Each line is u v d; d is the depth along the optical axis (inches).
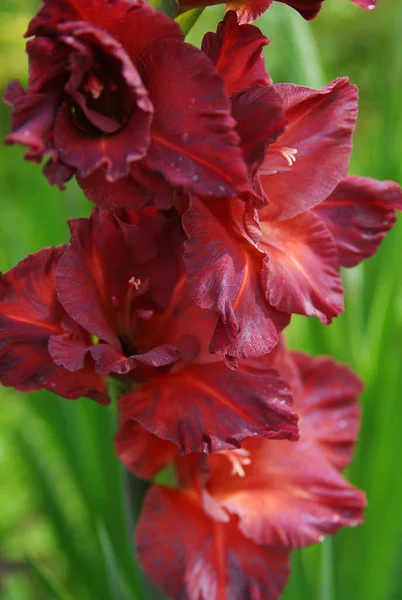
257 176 19.0
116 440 21.2
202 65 18.0
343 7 61.3
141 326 21.0
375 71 33.4
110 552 24.5
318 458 23.2
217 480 22.9
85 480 31.0
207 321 20.4
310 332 30.2
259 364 20.6
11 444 41.3
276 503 22.6
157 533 22.0
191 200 19.0
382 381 29.7
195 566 21.9
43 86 17.8
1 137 54.5
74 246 20.1
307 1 19.9
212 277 19.0
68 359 19.6
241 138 18.9
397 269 30.2
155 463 21.5
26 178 32.4
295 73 28.4
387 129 31.2
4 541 44.1
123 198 18.4
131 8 17.8
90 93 18.3
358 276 30.4
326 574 25.9
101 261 20.5
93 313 20.1
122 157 17.8
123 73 17.5
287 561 22.4
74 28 17.5
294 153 20.3
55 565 43.6
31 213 31.9
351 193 21.8
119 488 29.8
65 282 20.0
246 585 22.0
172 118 18.2
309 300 20.4
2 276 20.4
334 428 24.1
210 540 22.2
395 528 29.6
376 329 30.8
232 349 19.3
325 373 24.4
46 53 17.8
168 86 18.2
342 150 20.8
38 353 20.4
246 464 23.0
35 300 20.6
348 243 21.7
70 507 37.3
